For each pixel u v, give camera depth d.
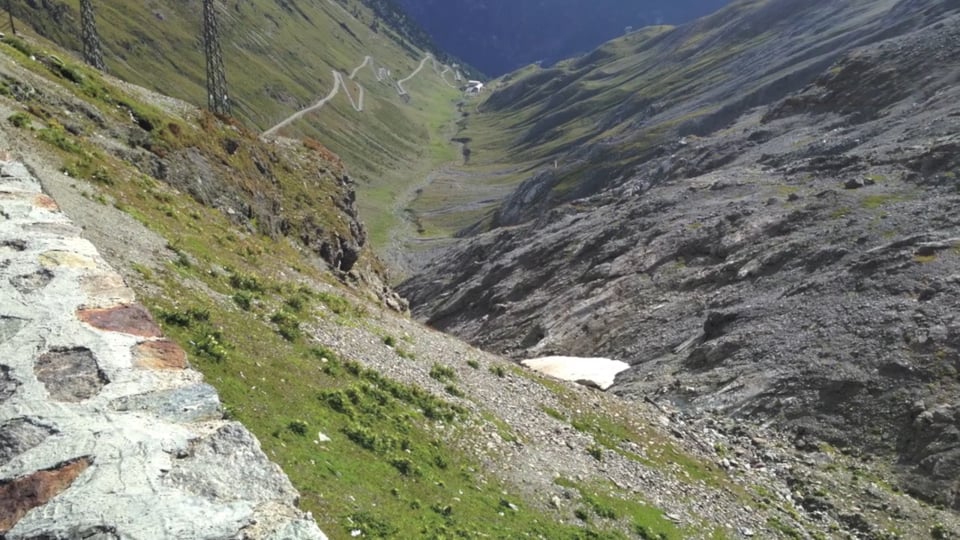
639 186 125.81
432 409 24.09
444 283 123.94
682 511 26.27
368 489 15.29
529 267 98.56
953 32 108.31
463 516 17.25
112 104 42.34
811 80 163.12
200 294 21.28
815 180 80.94
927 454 32.19
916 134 80.88
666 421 36.28
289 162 67.06
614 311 69.00
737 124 142.38
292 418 16.53
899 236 54.62
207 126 53.19
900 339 39.97
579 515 22.12
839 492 31.41
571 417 32.09
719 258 69.94
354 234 70.94
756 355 45.44
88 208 22.92
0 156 21.81
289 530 8.05
